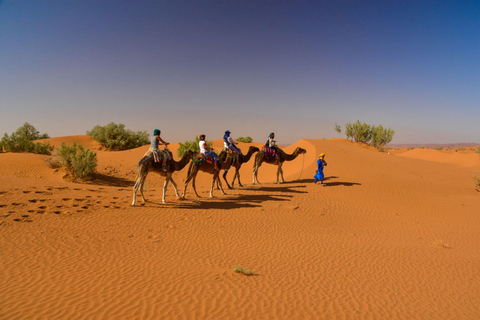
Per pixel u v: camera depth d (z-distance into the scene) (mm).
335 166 25766
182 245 9109
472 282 7906
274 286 6633
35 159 28109
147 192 18875
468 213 16484
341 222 13609
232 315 5215
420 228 13547
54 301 5391
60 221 10266
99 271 6879
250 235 10625
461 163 53031
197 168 14992
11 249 7832
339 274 7758
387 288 7117
